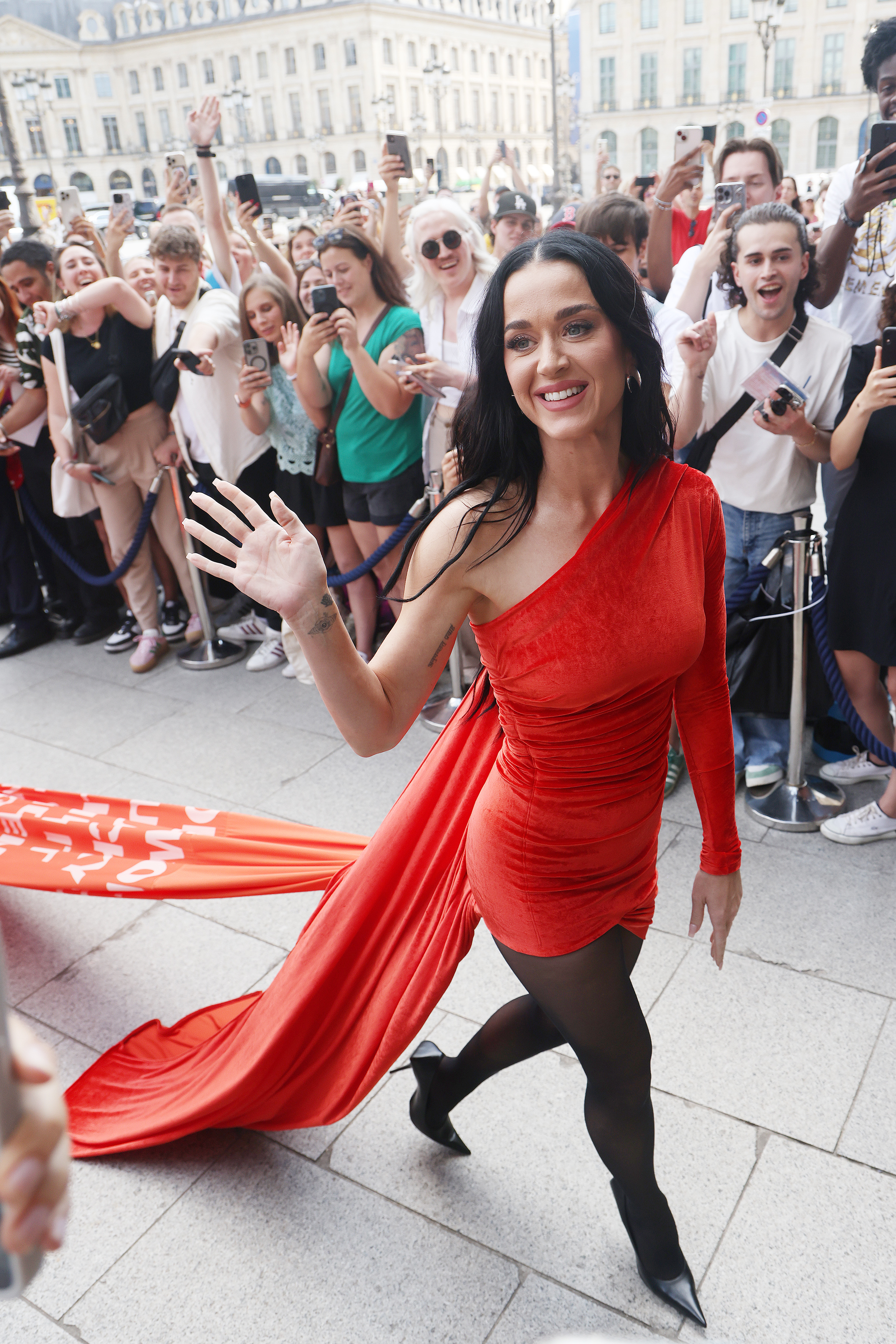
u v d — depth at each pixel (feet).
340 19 199.21
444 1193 6.25
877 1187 6.06
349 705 4.07
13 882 8.18
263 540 3.93
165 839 7.89
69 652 15.89
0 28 217.15
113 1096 7.02
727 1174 6.22
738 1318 5.40
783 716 10.87
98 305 13.44
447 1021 7.62
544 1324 5.43
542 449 4.17
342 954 5.91
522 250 3.92
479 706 5.56
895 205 10.08
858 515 8.76
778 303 8.88
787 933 8.25
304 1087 6.25
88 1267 5.96
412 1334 5.44
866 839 9.27
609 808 4.57
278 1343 5.45
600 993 4.80
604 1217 6.02
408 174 13.78
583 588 4.14
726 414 9.46
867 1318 5.35
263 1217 6.20
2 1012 1.71
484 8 224.12
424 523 4.31
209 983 8.36
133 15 221.25
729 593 9.91
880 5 124.26
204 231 19.61
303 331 12.17
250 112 215.92
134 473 14.30
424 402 12.45
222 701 13.56
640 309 3.97
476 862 4.95
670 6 135.74
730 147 12.70
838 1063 6.96
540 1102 6.87
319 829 7.78
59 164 228.22
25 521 16.20
